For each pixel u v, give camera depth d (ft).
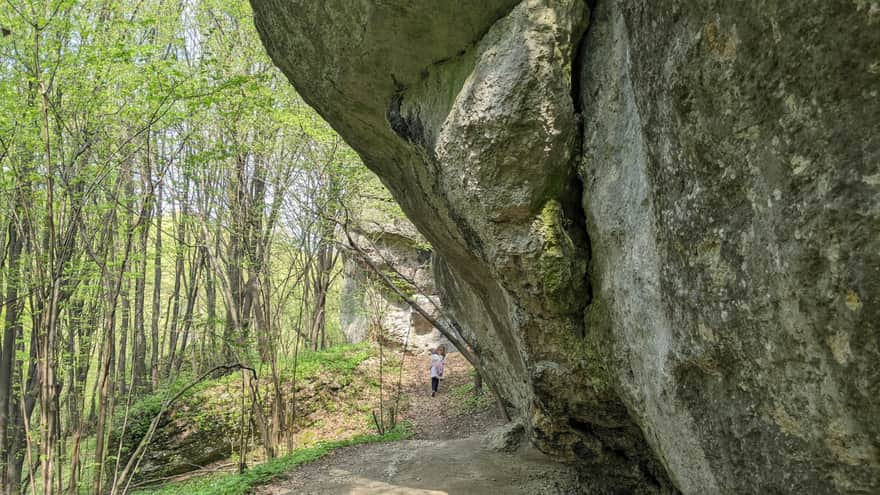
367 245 56.24
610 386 13.15
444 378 53.93
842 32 4.83
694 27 6.52
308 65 16.94
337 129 19.17
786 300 5.82
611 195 10.93
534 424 17.20
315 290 55.01
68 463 33.32
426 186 17.04
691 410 8.31
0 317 29.58
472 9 12.43
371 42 14.33
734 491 7.70
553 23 11.23
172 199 37.19
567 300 12.65
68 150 23.90
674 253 7.79
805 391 5.91
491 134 11.69
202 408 41.83
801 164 5.42
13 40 20.33
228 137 34.32
